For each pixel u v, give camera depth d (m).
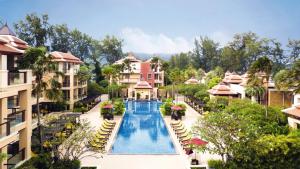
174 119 48.03
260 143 21.34
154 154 29.09
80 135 25.38
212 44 127.38
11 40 32.06
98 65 83.00
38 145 28.03
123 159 27.36
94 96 67.31
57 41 97.06
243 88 53.88
